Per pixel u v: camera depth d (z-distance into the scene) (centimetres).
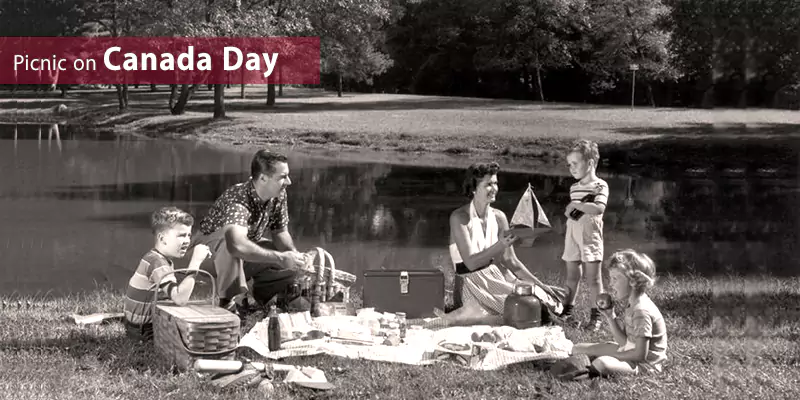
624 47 5553
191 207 1950
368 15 5531
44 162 2955
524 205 706
